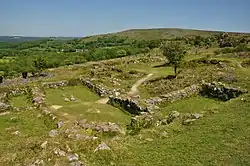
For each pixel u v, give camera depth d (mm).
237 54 82625
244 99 33656
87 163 19797
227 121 26656
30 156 20656
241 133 23531
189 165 19062
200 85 47094
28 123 36344
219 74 53969
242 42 112062
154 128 27500
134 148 22688
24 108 44062
